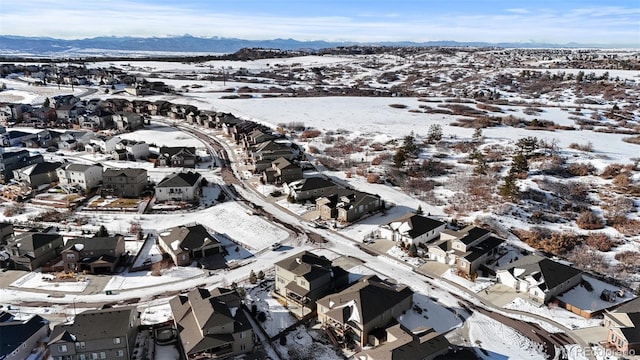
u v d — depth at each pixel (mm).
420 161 92875
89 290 52000
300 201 77500
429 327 45031
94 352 39312
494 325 45656
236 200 78375
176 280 54062
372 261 58531
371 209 72688
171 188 76812
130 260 58656
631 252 58188
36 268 56562
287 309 48281
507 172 84625
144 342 42719
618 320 42656
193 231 61219
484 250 56938
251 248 62062
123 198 78312
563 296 50188
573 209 70500
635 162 86125
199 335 40312
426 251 60344
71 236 64062
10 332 40906
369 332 42906
